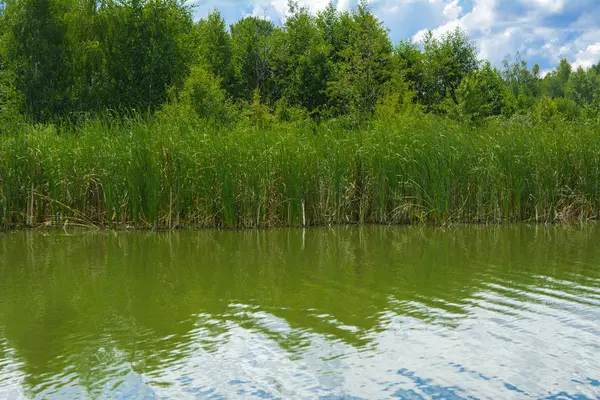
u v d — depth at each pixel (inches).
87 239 413.7
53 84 1299.2
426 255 342.6
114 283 271.9
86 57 1315.2
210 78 1053.8
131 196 462.9
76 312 224.2
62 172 473.4
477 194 501.4
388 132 519.8
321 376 161.2
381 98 1191.6
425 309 224.1
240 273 293.1
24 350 183.2
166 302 237.8
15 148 464.8
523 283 266.2
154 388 154.5
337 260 327.9
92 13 1343.5
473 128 554.3
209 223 473.7
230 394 150.6
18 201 464.4
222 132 507.8
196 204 474.9
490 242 393.4
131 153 461.7
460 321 208.1
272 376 161.5
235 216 469.4
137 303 236.5
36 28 1274.6
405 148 500.7
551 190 511.5
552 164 516.7
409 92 1242.0
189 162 466.3
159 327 204.7
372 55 1316.4
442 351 178.9
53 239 413.7
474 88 1393.9
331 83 1347.2
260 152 477.4
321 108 1467.8
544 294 245.3
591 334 192.9
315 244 388.8
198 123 518.0
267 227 476.4
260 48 1658.5
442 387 154.0
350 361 171.3
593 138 532.1
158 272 296.8
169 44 1330.0
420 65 1594.5
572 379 158.1
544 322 206.1
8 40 1299.2
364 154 501.7
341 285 265.0
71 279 280.8
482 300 236.4
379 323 207.0
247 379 159.6
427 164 496.4
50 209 480.7
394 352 178.2
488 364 168.6
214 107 979.3
